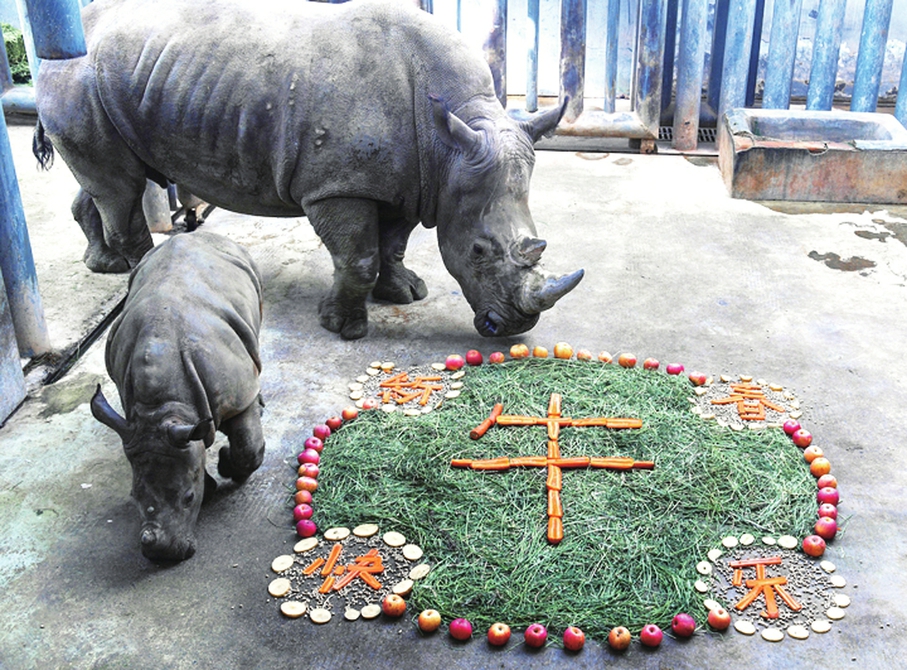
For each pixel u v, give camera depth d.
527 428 5.05
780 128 9.00
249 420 4.52
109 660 3.72
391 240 6.36
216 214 8.16
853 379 5.68
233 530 4.41
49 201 8.17
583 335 6.18
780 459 4.84
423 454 4.85
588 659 3.72
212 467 4.84
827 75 9.58
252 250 7.44
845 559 4.24
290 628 3.88
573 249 7.45
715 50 10.02
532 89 9.70
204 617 3.92
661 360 5.89
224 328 4.29
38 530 4.41
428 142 5.55
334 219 5.72
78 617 3.92
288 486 4.72
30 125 9.91
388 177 5.61
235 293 4.52
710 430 5.08
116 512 4.54
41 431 5.15
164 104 5.75
